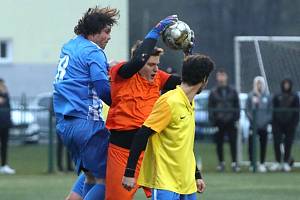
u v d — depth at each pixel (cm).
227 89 5097
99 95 2194
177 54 8194
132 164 1964
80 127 2219
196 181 2127
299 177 4656
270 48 5184
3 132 5019
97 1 9181
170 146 1983
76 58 2230
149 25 12269
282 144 5194
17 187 4112
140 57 2155
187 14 12438
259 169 5044
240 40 5344
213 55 12350
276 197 3644
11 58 9419
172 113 1967
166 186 1969
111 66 2278
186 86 2000
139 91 2192
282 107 5062
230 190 3925
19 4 9388
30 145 5859
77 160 2284
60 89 2236
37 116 5841
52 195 3738
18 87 9394
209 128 5897
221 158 5069
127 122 2172
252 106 5078
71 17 9394
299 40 5175
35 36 9406
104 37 2275
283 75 5178
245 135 5597
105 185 2230
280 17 12200
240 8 12425
